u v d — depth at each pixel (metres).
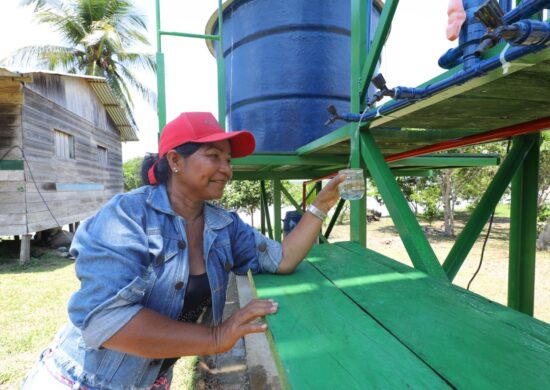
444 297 1.19
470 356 0.80
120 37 15.70
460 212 16.11
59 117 8.91
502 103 1.46
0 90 7.16
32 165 7.59
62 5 15.03
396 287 1.30
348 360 0.81
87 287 0.96
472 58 1.09
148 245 1.09
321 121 3.46
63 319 4.27
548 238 7.71
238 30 3.70
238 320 1.03
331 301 1.18
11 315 4.41
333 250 1.96
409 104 1.44
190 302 1.27
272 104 3.48
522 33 0.75
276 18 3.41
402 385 0.71
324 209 1.55
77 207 10.08
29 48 14.09
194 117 1.20
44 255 8.30
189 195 1.25
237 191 12.18
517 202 2.11
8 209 7.19
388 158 3.24
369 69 1.86
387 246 9.21
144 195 1.19
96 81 10.44
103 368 1.20
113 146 13.70
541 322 0.97
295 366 0.79
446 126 2.04
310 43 3.40
